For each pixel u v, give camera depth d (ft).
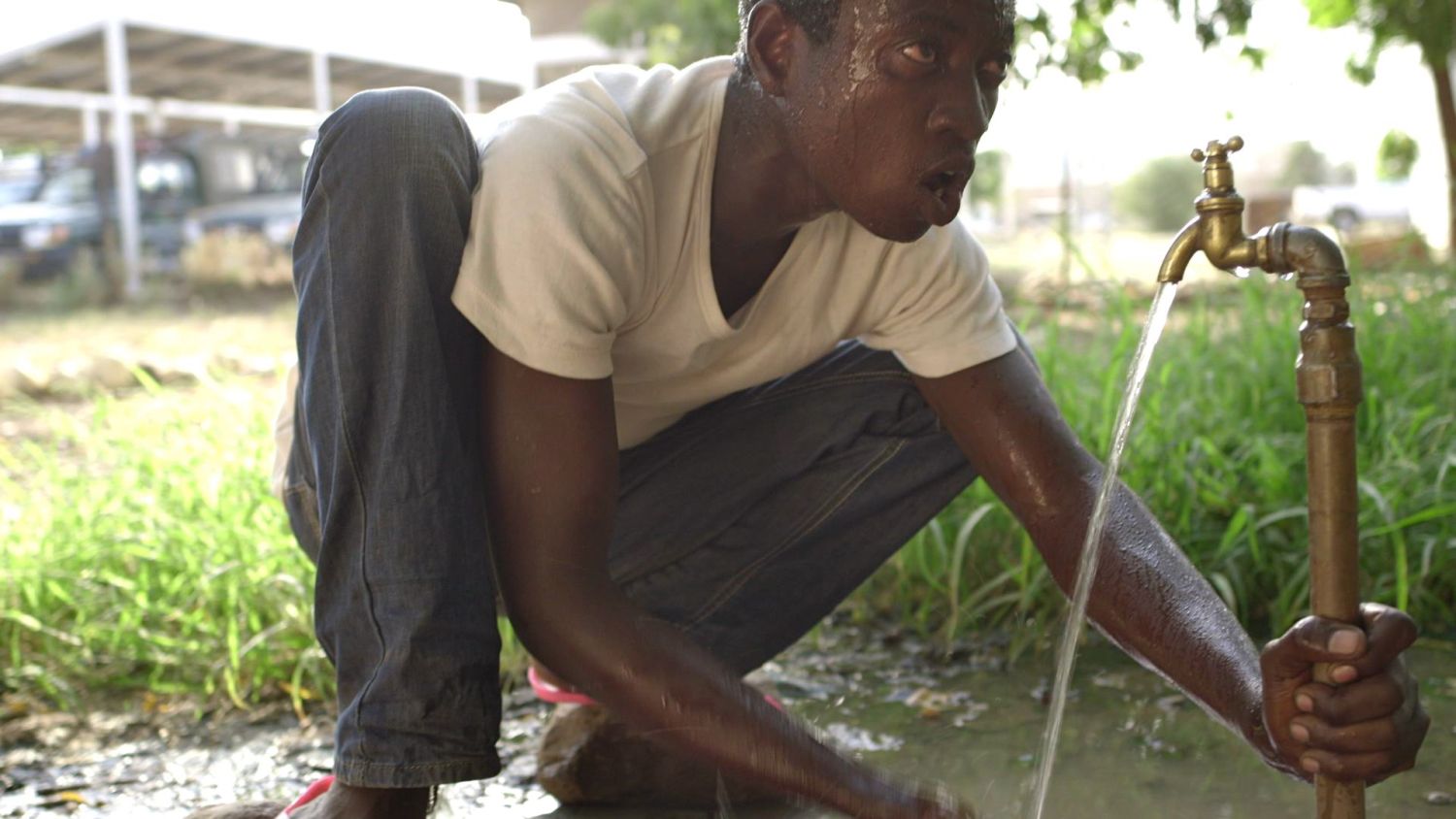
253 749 7.93
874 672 8.99
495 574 5.92
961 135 5.05
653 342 6.04
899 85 4.99
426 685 5.26
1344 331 4.25
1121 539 5.61
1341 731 4.21
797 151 5.37
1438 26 30.78
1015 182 93.04
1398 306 14.74
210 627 9.33
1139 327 13.29
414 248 5.24
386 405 5.29
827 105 5.14
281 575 9.29
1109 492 5.62
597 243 5.33
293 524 6.24
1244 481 10.92
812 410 6.76
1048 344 12.66
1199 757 7.29
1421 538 9.84
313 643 9.18
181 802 7.16
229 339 31.35
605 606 5.20
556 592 5.21
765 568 7.06
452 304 5.36
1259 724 4.93
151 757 7.85
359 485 5.33
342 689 5.51
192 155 50.75
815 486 6.87
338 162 5.31
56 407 21.52
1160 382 11.51
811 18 5.12
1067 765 7.22
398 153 5.24
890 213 5.20
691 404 6.61
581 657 5.18
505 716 8.39
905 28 4.92
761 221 5.78
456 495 5.34
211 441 12.25
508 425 5.28
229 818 6.06
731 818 6.63
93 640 9.57
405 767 5.26
